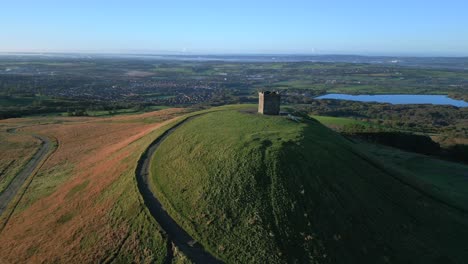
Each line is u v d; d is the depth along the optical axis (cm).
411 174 5488
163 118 9988
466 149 7906
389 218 3850
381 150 7506
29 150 7975
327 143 4819
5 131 9956
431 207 4328
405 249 3456
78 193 4953
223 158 4256
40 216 4672
